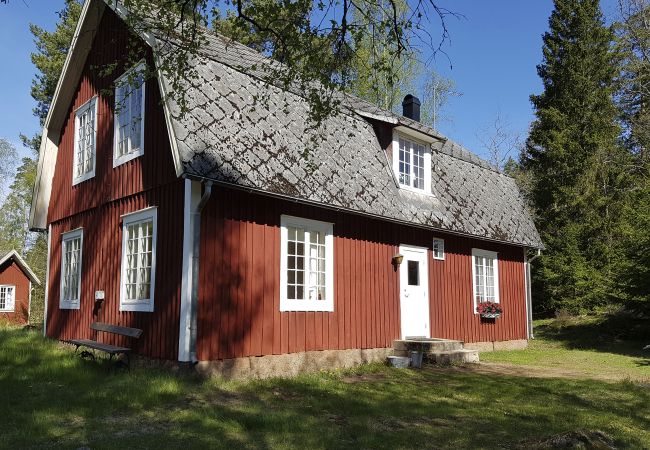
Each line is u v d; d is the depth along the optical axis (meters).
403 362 11.92
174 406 7.44
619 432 6.80
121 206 11.28
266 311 10.02
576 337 19.56
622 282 18.94
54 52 26.89
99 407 7.22
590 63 25.69
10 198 50.44
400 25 7.02
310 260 11.12
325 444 6.01
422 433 6.62
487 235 15.64
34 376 9.02
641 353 15.80
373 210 11.86
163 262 9.64
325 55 7.57
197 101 9.58
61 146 14.80
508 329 17.36
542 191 25.80
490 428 6.94
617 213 23.75
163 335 9.39
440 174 15.57
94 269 12.14
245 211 9.88
